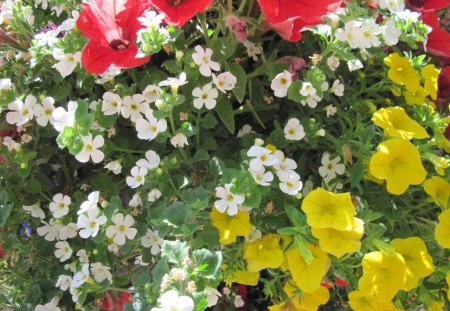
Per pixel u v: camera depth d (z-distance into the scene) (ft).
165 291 0.79
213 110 1.09
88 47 0.97
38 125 1.11
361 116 1.12
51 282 1.14
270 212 1.06
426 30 1.10
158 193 0.99
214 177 1.02
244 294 1.28
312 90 0.99
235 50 1.07
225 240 0.99
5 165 1.10
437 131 1.10
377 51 1.12
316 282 0.97
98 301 1.14
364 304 1.03
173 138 0.99
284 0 0.97
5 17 1.10
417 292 1.04
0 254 1.15
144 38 0.93
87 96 1.16
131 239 1.03
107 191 1.11
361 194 1.08
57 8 1.11
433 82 1.14
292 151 1.11
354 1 1.12
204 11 1.03
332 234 0.94
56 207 1.07
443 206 1.02
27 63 1.13
